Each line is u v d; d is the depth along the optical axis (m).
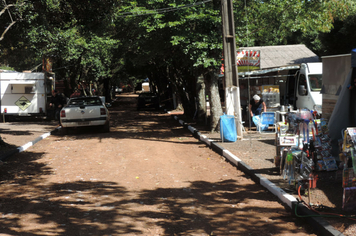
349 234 4.14
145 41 16.48
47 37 13.71
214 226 4.89
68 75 33.09
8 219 5.17
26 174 8.19
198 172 8.20
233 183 7.14
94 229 4.79
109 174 8.10
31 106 24.09
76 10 12.37
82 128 19.09
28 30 12.28
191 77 20.44
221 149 10.33
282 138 7.63
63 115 15.92
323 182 6.42
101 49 28.33
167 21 14.54
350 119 7.74
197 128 16.28
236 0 15.00
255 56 15.87
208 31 13.99
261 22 16.11
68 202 6.00
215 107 14.44
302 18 15.80
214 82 14.49
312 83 14.41
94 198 6.23
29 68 42.62
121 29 19.08
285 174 6.64
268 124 14.12
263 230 4.71
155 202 5.98
